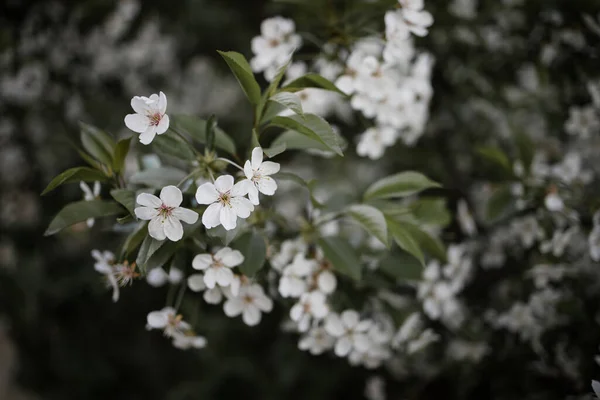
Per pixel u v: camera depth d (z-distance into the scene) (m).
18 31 0.98
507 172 0.71
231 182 0.55
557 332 0.72
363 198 0.65
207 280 0.59
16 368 1.16
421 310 0.72
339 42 0.70
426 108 0.75
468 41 0.81
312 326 0.65
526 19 0.78
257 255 0.61
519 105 0.82
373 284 0.66
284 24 0.69
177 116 0.63
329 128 0.58
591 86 0.73
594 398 0.66
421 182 0.63
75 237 1.03
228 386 1.01
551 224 0.70
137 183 0.63
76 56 1.00
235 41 1.07
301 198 0.96
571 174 0.71
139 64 1.04
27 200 1.06
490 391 0.76
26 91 0.97
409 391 0.79
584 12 0.75
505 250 0.78
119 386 1.11
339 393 0.96
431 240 0.66
